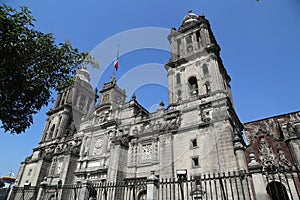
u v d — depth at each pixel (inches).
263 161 1025.5
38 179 1736.0
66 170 1572.3
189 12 2074.3
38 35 526.0
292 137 1003.9
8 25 438.3
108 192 1187.9
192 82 1594.5
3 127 537.3
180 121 1317.7
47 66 535.8
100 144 1635.1
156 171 1213.7
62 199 1411.2
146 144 1396.4
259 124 1494.8
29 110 557.3
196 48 1659.7
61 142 1989.4
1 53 440.5
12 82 481.7
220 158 1037.2
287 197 904.3
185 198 1005.8
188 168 1109.1
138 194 1190.9
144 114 1615.4
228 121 1126.4
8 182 1306.6
